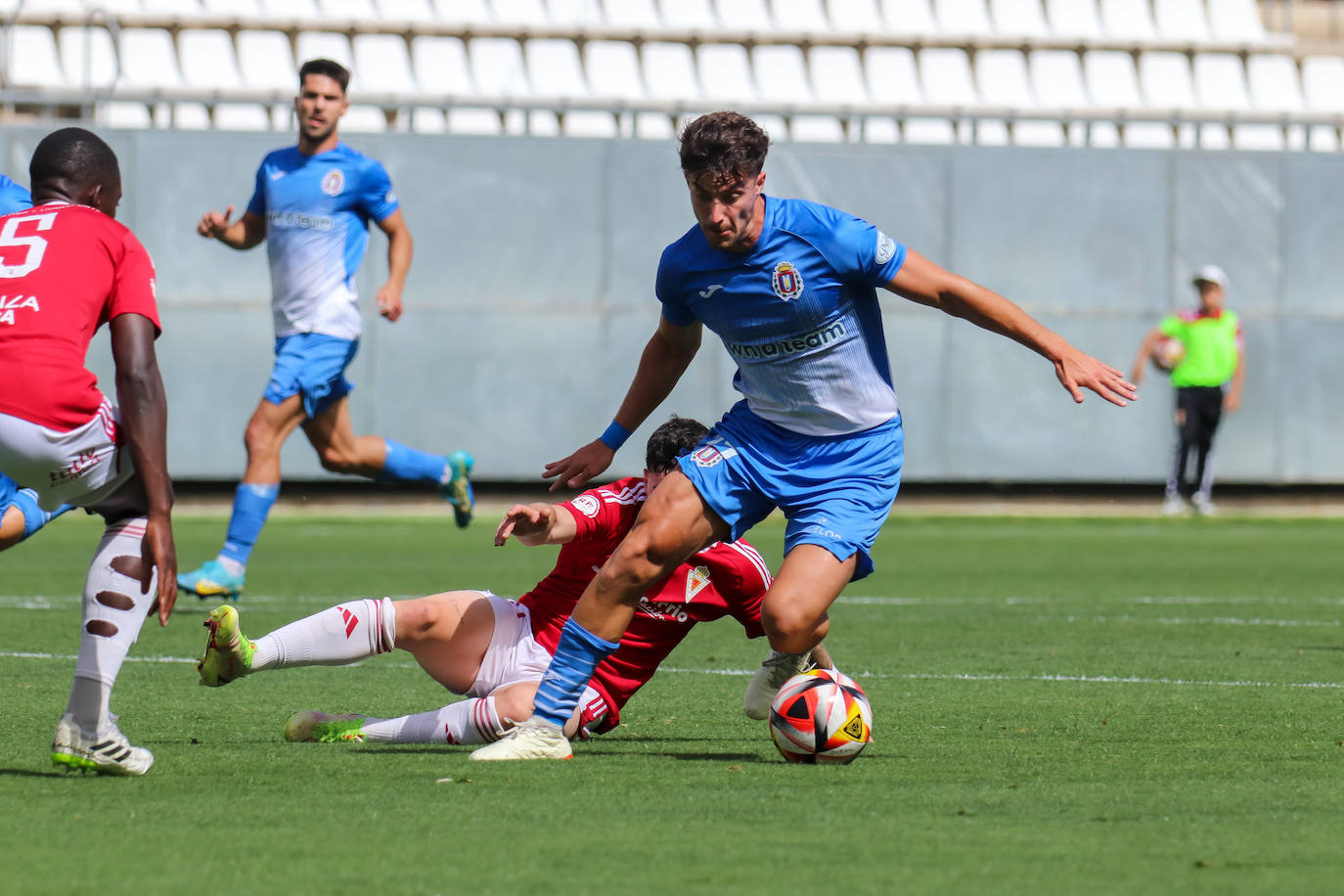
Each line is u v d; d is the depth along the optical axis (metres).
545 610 15.69
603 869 10.25
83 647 13.12
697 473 14.87
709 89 77.00
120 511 13.34
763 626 14.95
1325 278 64.06
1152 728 17.17
